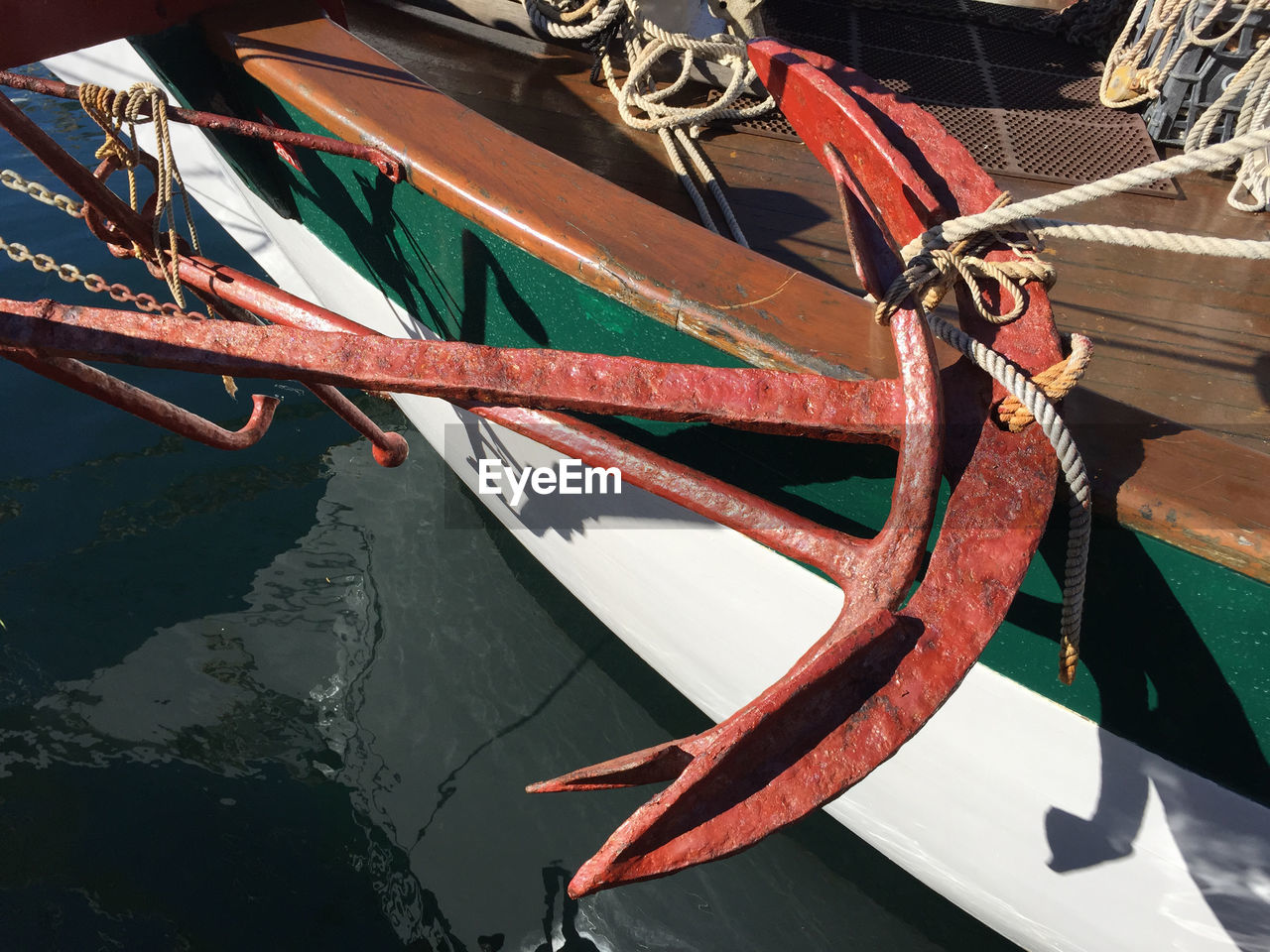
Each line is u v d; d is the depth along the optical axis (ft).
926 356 5.58
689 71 9.93
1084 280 8.72
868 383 5.67
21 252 7.50
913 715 4.96
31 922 8.89
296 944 8.89
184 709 10.71
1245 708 6.10
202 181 14.28
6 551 12.21
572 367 5.48
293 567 12.25
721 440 7.32
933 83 11.64
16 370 14.70
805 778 4.79
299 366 5.40
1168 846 6.91
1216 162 5.21
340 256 10.78
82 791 9.93
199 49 9.36
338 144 7.93
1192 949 7.39
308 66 8.65
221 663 11.17
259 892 9.24
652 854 4.65
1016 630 6.61
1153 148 10.57
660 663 10.00
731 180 9.56
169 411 7.87
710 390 5.51
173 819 9.75
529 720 10.85
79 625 11.48
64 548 12.30
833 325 6.53
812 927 9.35
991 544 5.38
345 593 12.00
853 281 8.41
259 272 16.61
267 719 10.68
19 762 10.14
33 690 10.78
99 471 13.29
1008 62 12.24
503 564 12.44
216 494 13.09
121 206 7.36
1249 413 7.48
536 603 12.06
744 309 6.63
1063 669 5.94
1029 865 7.72
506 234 7.38
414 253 9.07
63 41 7.98
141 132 14.14
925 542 5.37
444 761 10.44
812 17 12.96
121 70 13.85
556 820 10.00
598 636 11.79
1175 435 6.03
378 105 8.25
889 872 9.80
